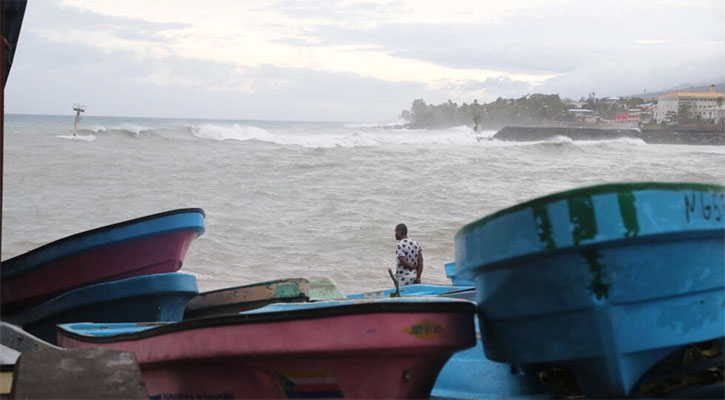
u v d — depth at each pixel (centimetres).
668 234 483
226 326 552
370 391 528
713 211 510
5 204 2345
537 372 602
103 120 18325
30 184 2836
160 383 630
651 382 552
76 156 3912
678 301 507
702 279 512
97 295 895
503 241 511
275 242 1959
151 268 978
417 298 552
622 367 507
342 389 534
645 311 500
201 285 1466
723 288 533
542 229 488
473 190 3103
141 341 627
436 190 3059
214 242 1908
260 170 3562
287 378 544
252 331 538
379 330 504
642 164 4766
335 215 2388
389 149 5128
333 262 1755
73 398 478
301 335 520
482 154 5047
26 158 3744
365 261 1777
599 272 487
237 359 552
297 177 3362
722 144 10356
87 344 708
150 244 968
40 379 487
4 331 812
